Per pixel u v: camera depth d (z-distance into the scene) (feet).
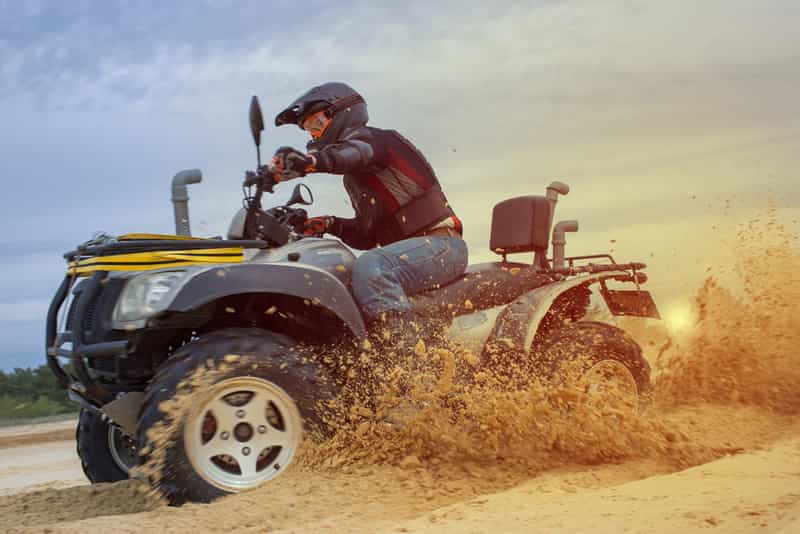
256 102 13.41
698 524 8.22
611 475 12.21
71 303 13.70
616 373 16.14
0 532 10.52
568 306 16.98
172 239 13.11
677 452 13.37
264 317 13.23
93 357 12.46
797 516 8.03
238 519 10.39
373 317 13.50
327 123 15.34
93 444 15.74
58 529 10.42
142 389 12.84
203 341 11.85
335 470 12.08
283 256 13.53
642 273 17.95
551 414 13.79
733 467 11.26
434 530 9.13
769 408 16.92
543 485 11.44
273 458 11.96
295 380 12.12
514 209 17.08
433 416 13.02
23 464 25.86
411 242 14.62
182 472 11.25
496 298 15.71
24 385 46.47
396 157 15.19
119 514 12.39
